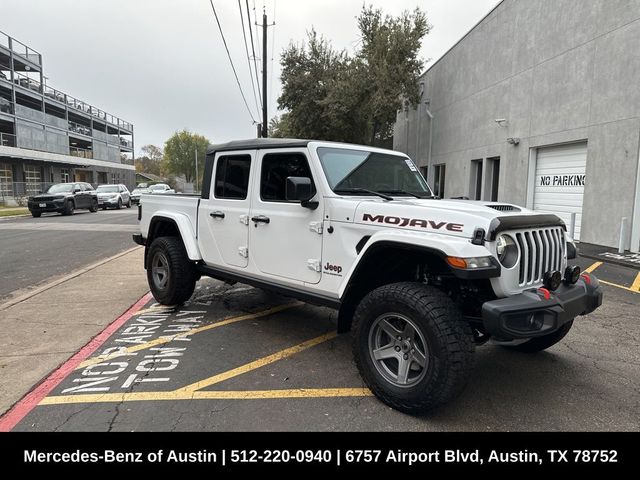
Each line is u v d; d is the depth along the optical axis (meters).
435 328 3.02
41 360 4.24
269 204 4.44
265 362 4.24
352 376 3.95
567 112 12.73
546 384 3.83
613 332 5.16
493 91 16.45
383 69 22.09
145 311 5.88
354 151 4.44
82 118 52.75
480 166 18.19
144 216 6.54
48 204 23.59
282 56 28.25
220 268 5.23
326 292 3.96
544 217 3.60
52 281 7.94
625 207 10.94
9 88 36.97
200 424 3.16
